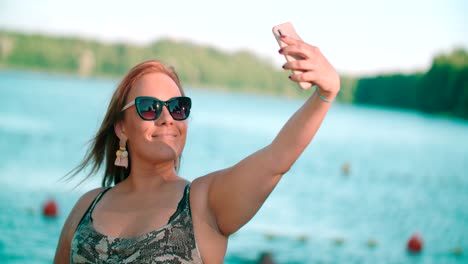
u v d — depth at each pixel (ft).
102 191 9.34
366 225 51.90
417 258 41.75
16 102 184.44
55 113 154.20
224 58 464.65
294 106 402.72
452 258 42.34
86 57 421.59
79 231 8.69
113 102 9.24
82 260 8.45
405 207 64.18
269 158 7.48
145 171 8.87
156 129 8.73
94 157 9.96
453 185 87.45
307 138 7.34
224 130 161.38
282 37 6.90
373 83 427.74
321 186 76.33
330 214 55.52
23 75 407.44
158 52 444.14
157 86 8.84
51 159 72.23
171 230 7.98
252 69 470.80
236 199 7.75
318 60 6.82
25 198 47.16
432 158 131.54
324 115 7.24
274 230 45.39
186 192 8.29
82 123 130.41
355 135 193.77
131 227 8.34
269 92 474.49
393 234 49.24
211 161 90.27
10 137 94.58
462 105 313.53
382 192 75.51
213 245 8.04
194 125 172.24
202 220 8.04
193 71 458.50
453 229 53.52
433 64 331.98
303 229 47.06
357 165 107.65
